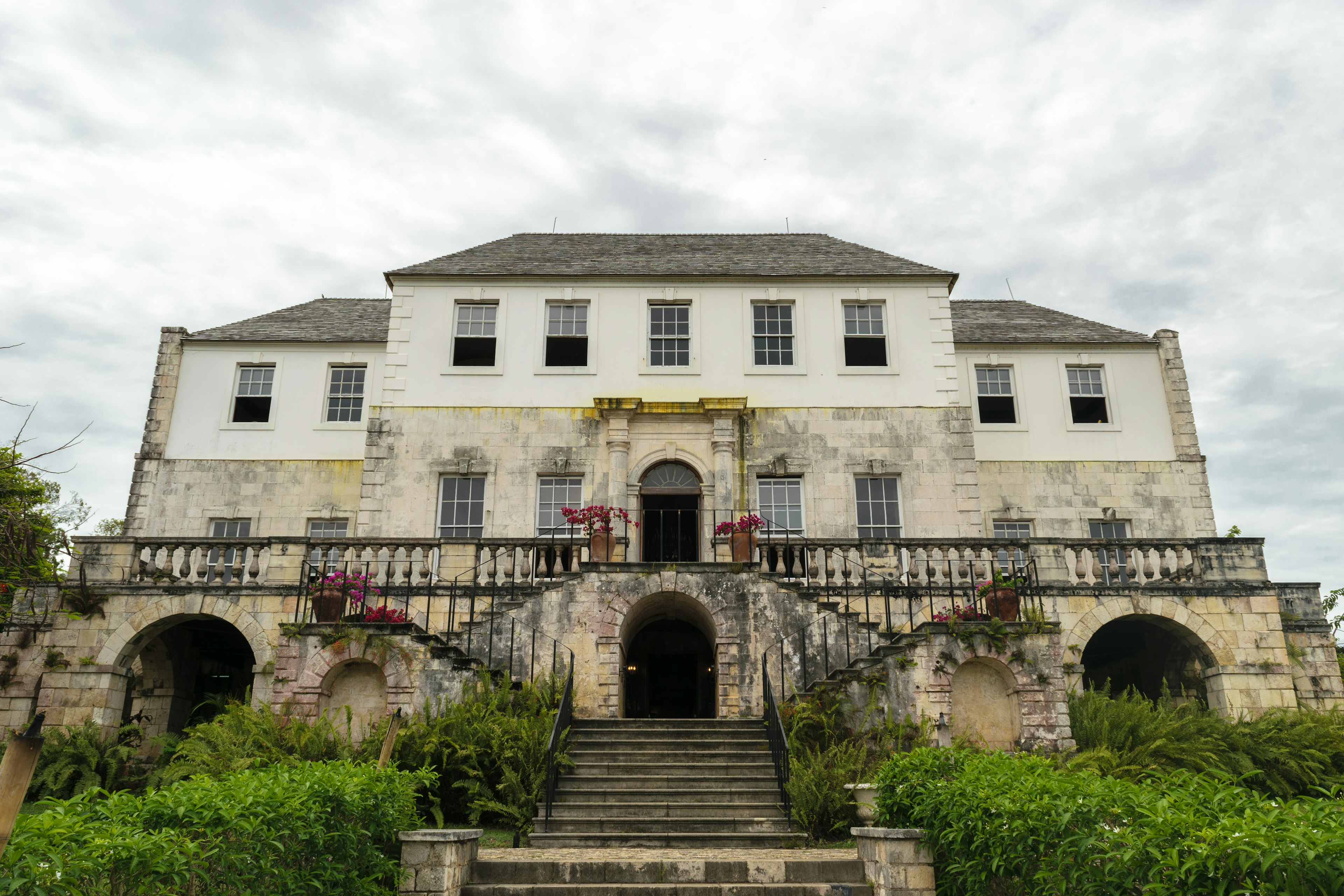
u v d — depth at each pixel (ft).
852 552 60.70
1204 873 16.17
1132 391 78.95
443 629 56.34
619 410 69.67
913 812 29.07
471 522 69.05
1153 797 19.65
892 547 59.77
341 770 26.99
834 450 70.38
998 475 76.48
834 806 37.14
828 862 30.45
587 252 80.28
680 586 52.85
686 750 43.70
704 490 68.95
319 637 46.11
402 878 27.58
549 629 52.34
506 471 69.67
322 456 76.74
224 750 40.81
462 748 40.57
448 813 40.83
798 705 45.44
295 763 38.55
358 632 46.11
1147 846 17.70
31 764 14.65
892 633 53.67
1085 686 67.67
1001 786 24.67
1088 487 76.33
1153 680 60.85
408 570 57.72
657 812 38.40
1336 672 57.21
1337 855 14.82
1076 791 21.72
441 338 72.95
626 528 67.21
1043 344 80.12
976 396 79.56
